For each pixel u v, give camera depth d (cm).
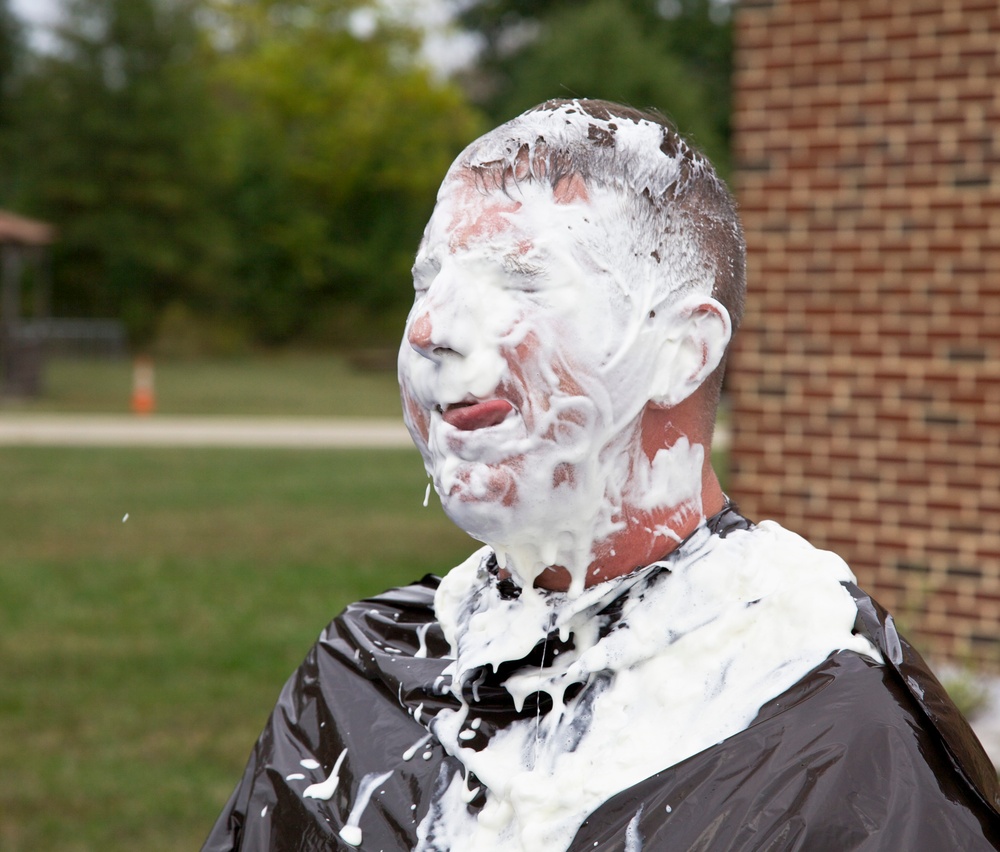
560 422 118
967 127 495
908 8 503
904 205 507
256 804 143
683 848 107
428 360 121
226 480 1215
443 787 128
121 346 3353
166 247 3631
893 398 512
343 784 136
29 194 3588
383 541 901
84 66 3531
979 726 438
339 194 3972
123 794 429
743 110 537
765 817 106
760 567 121
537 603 125
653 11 3869
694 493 126
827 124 521
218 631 654
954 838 105
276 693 549
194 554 855
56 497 1094
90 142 3550
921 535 509
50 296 3647
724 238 130
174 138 3584
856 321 518
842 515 524
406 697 138
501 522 120
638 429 123
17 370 2148
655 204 124
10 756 468
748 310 538
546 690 120
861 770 107
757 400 539
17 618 682
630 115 128
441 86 4022
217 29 4312
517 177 123
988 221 492
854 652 114
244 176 3828
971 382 497
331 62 4088
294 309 3906
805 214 527
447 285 120
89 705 530
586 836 111
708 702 114
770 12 529
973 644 499
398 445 1536
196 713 521
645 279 122
